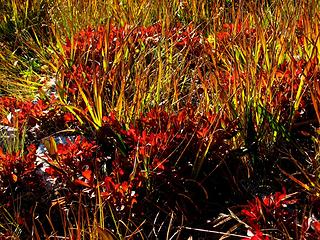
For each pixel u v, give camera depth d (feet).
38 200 2.76
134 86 3.29
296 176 2.72
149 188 2.66
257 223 2.25
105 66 3.52
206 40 3.77
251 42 3.42
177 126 2.82
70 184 2.68
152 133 2.70
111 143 2.99
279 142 2.83
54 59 3.84
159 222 2.62
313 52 2.87
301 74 2.85
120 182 2.69
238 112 2.87
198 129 2.79
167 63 3.48
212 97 3.00
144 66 3.60
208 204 2.71
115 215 2.57
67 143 3.03
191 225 2.61
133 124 2.95
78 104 3.25
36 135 3.31
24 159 2.82
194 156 2.74
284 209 2.50
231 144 2.90
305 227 2.20
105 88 3.33
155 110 2.90
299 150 2.76
